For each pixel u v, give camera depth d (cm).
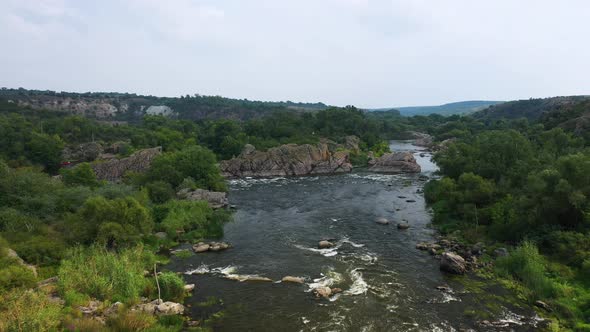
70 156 10469
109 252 3484
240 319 2670
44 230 3875
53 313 2306
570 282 2953
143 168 8588
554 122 10494
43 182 4931
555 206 3581
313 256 3975
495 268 3372
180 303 2895
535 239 3597
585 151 5750
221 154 11962
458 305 2814
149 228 4238
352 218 5503
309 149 10512
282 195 7269
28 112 15862
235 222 5356
